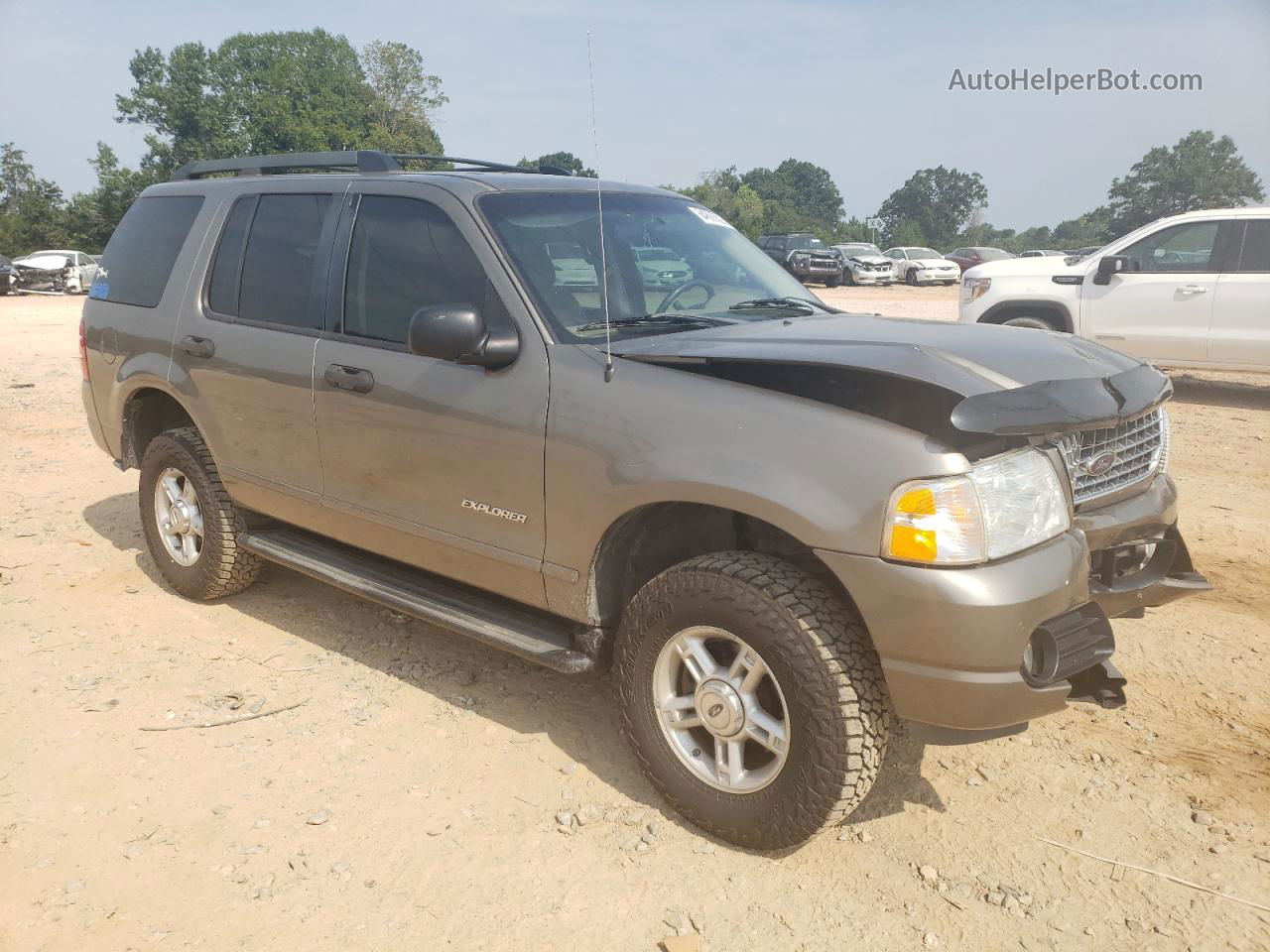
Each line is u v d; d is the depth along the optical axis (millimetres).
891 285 36000
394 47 73688
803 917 2756
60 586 5164
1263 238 10227
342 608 4891
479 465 3453
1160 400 3168
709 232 4273
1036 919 2746
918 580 2625
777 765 2885
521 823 3170
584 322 3439
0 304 25000
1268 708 3842
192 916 2750
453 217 3648
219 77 73062
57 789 3342
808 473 2750
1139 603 3289
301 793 3324
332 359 3922
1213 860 2980
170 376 4695
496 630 3525
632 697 3178
